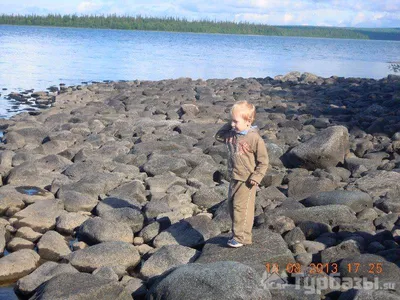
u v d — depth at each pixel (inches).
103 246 275.6
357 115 679.1
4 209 339.9
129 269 273.0
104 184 377.7
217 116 679.1
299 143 494.0
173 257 265.1
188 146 506.9
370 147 497.7
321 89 981.8
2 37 3211.1
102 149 477.1
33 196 356.2
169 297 212.5
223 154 474.6
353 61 2482.8
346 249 267.0
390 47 5895.7
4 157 444.8
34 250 292.5
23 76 1221.1
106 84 1040.8
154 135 537.3
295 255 269.4
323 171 418.6
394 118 616.7
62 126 588.4
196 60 2036.2
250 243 265.7
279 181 408.8
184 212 339.9
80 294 217.5
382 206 345.4
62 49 2294.5
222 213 318.7
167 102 781.3
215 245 268.7
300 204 339.3
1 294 247.4
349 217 313.4
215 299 207.0
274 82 1115.3
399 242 287.0
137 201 353.4
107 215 322.7
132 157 451.2
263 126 612.4
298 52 3280.0
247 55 2600.9
